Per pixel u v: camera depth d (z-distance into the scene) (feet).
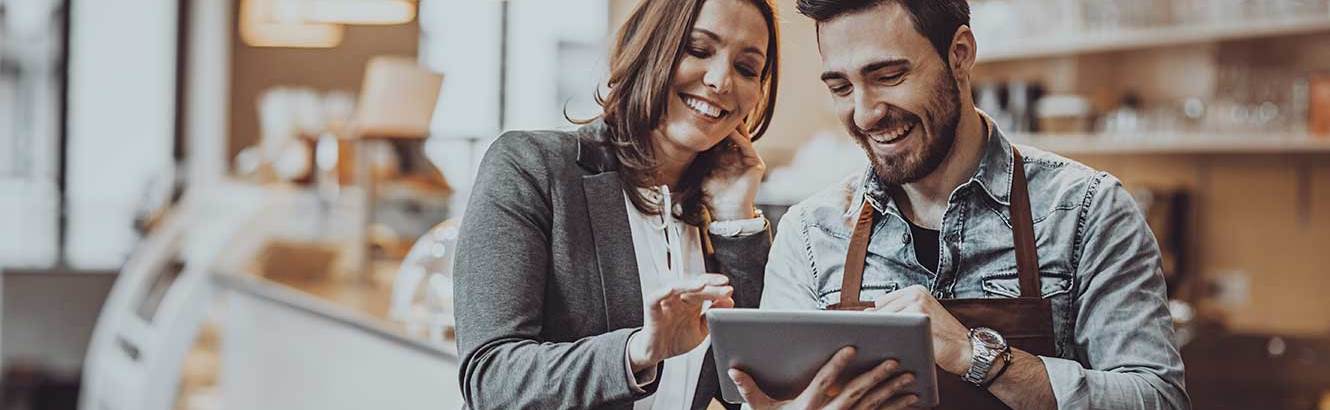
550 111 27.25
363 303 12.72
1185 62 17.16
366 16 17.11
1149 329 5.89
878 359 5.57
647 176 7.23
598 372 6.48
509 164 7.14
